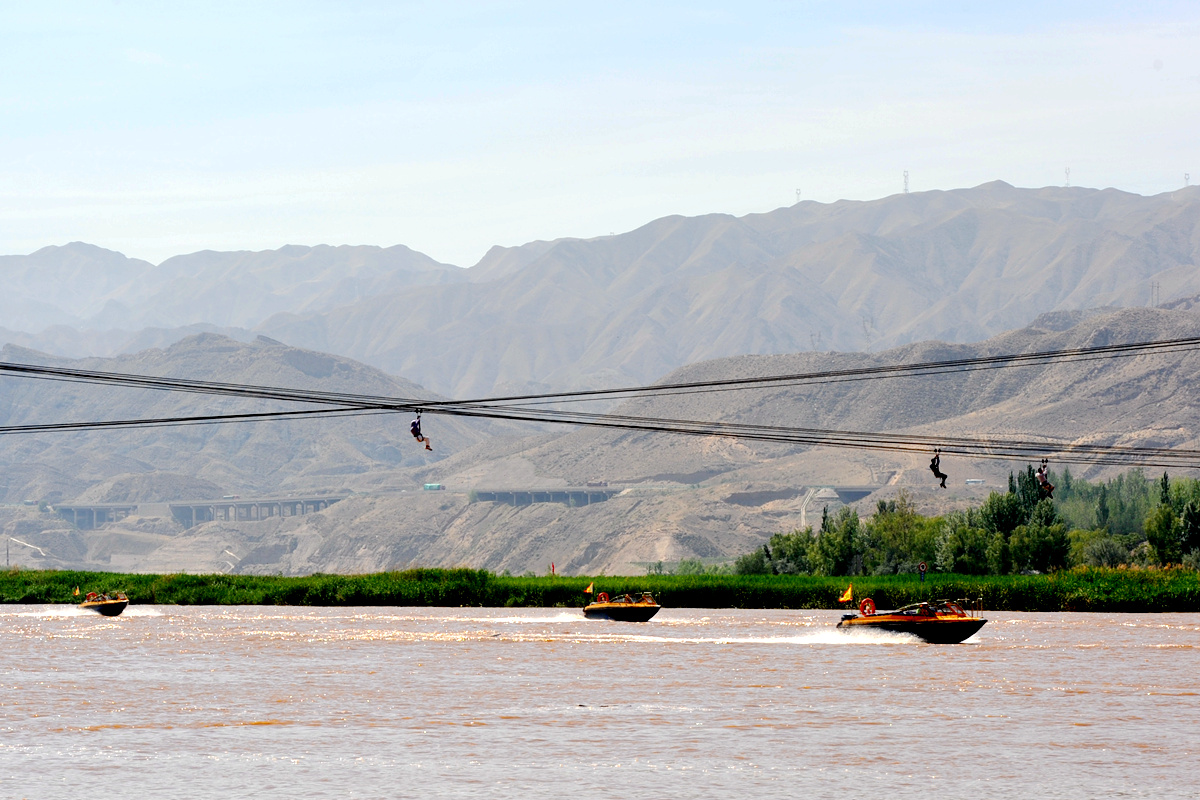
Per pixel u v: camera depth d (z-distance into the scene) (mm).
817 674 94688
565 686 87562
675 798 52469
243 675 93875
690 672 96125
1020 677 92562
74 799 52094
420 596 179750
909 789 54094
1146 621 146875
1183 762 59812
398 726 70062
